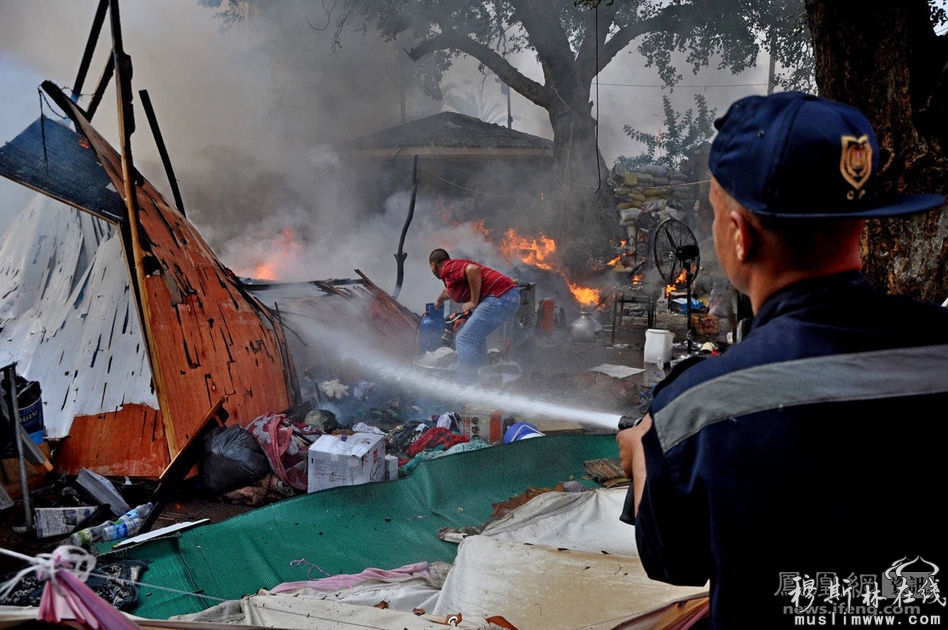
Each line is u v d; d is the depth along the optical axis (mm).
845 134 877
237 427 5047
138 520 4254
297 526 4160
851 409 834
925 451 812
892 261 5582
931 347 858
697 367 968
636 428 1229
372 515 4379
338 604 2664
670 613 2027
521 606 2756
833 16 5824
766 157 899
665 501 953
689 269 7984
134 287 5211
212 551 3844
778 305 945
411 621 2467
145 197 5891
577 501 4059
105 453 4941
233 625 1532
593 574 2922
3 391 4309
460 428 6121
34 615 1142
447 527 4312
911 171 5566
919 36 5672
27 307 5848
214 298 5922
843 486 822
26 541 4074
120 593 3314
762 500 848
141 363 5199
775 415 857
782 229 917
